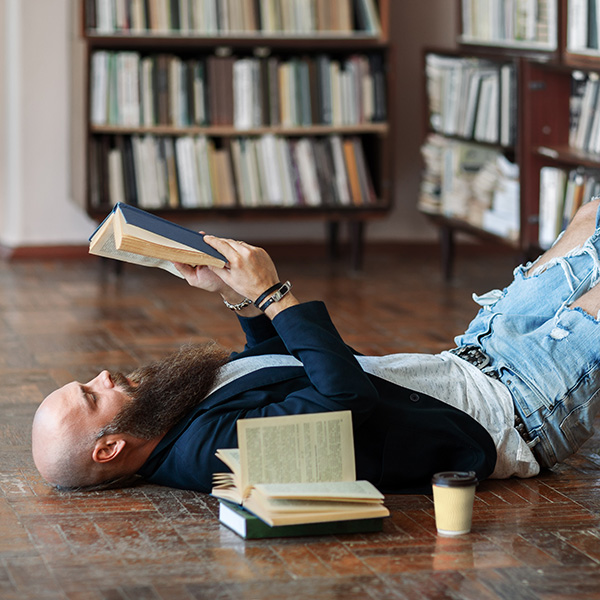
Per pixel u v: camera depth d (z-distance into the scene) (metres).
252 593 1.94
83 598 1.92
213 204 6.25
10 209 6.77
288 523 2.15
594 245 2.66
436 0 7.06
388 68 6.27
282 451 2.23
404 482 2.47
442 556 2.12
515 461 2.54
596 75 4.94
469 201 5.88
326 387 2.27
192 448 2.33
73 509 2.37
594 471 2.74
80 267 6.50
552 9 4.96
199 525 2.28
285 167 6.31
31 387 3.66
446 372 2.53
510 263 6.90
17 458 2.78
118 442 2.36
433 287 5.98
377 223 7.19
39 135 6.66
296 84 6.26
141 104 6.09
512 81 5.22
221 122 6.22
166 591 1.95
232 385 2.40
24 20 6.53
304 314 2.35
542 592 1.96
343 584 1.98
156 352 4.29
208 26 6.11
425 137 6.39
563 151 4.96
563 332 2.54
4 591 1.94
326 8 6.21
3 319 4.95
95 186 6.11
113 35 5.99
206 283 2.43
